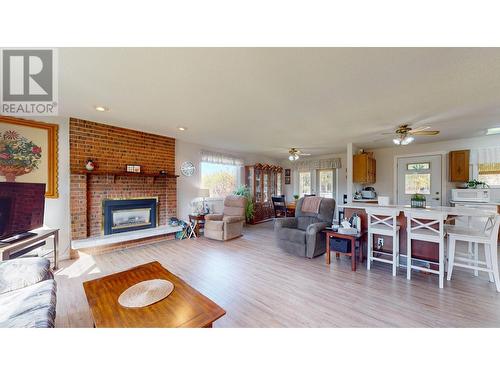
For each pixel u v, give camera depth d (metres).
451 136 4.35
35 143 2.90
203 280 2.48
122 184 3.76
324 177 6.81
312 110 2.76
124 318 1.17
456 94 2.26
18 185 2.29
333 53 1.54
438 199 4.86
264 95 2.29
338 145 5.19
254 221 6.25
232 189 6.11
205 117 3.06
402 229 2.95
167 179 4.43
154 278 1.70
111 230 3.60
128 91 2.19
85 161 3.30
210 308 1.28
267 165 6.82
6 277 1.53
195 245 3.99
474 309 1.84
